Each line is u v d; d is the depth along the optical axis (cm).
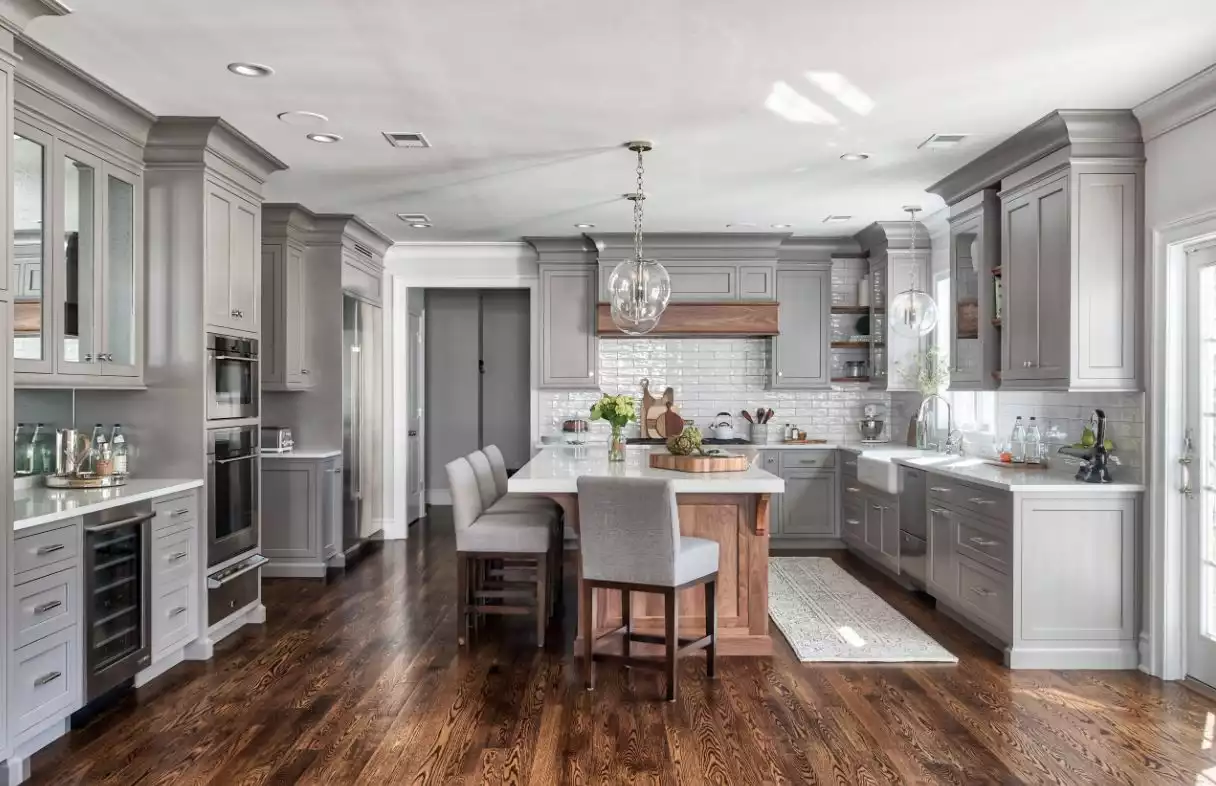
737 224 683
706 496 440
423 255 779
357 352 701
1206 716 355
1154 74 359
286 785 293
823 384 748
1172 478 400
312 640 465
